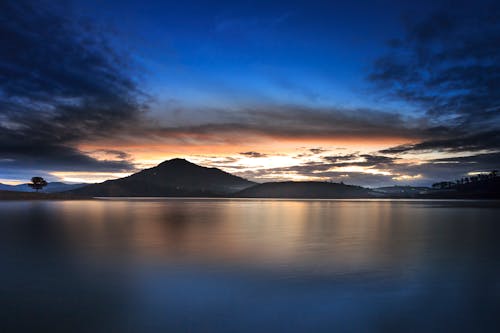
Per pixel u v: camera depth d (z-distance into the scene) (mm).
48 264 15070
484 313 9273
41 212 53625
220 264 15148
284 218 47688
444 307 9703
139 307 9617
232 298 10406
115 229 29609
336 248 19938
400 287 11648
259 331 8086
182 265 14969
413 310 9469
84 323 8500
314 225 36031
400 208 91875
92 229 29500
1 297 10461
